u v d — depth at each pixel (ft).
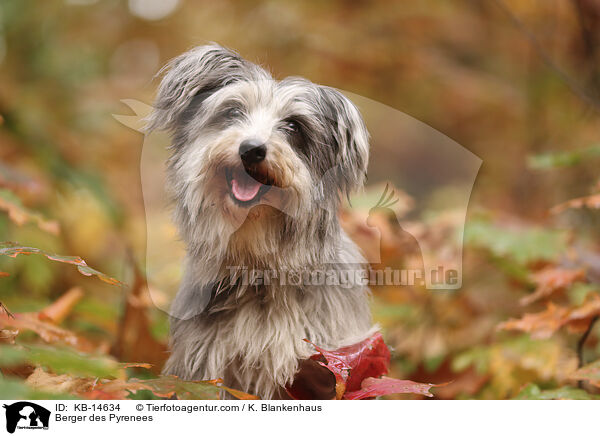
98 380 13.30
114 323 23.12
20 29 39.73
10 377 13.46
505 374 20.75
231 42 45.80
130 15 49.29
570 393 16.06
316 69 43.11
